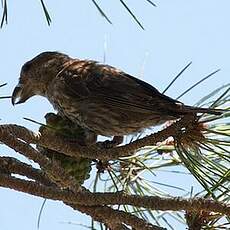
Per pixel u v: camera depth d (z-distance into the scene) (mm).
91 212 6094
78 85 9039
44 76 9742
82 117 8781
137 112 8055
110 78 8852
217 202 5562
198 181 5910
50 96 9672
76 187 5863
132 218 6027
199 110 6047
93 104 8656
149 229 5957
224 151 6129
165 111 7008
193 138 6133
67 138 6930
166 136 6148
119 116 8352
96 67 9211
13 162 6262
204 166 6043
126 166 7027
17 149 5844
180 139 6168
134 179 6922
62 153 6586
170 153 6875
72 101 8984
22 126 6113
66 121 7039
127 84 8508
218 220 6152
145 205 5703
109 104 8438
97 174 7059
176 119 7117
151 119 7902
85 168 6668
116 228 6188
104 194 5871
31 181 5809
